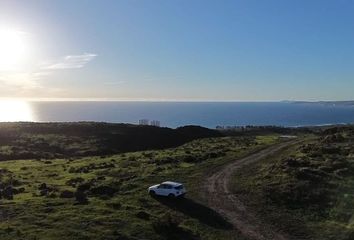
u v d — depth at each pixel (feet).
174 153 335.67
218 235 151.94
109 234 141.08
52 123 569.64
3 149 411.54
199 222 163.32
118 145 482.28
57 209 167.32
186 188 212.43
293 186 198.29
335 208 175.22
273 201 188.65
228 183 221.05
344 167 223.30
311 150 277.03
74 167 289.33
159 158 305.94
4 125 542.16
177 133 554.87
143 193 200.03
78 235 138.82
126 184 218.18
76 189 207.82
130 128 547.08
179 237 146.20
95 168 282.56
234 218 169.27
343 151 260.62
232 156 300.61
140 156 330.75
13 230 141.59
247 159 285.23
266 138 456.86
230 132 627.87
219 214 173.17
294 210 178.91
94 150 438.40
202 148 365.61
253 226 161.58
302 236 152.87
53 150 437.58
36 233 139.54
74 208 169.17
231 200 191.93
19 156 385.91
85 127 540.11
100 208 169.89
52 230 142.61
